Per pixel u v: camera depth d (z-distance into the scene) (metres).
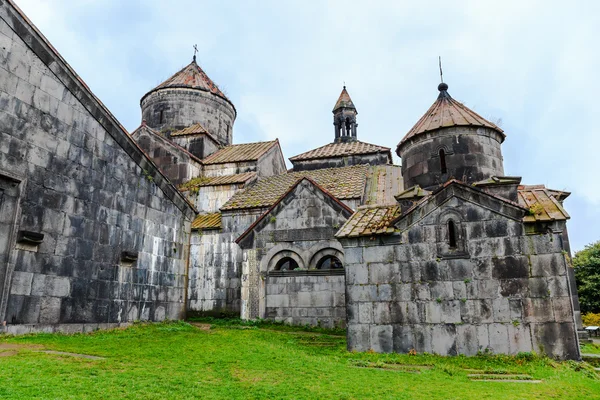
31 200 13.16
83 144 15.24
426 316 11.95
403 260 12.47
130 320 16.64
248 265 21.08
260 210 24.03
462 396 7.61
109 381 7.68
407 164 15.55
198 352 11.21
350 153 31.83
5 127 12.58
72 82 14.86
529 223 11.57
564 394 7.91
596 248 43.41
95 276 15.22
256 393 7.50
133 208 17.33
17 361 8.75
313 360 10.76
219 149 33.88
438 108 15.64
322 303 19.55
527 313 11.18
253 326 18.84
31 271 12.98
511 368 10.11
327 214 20.52
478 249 11.88
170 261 19.28
